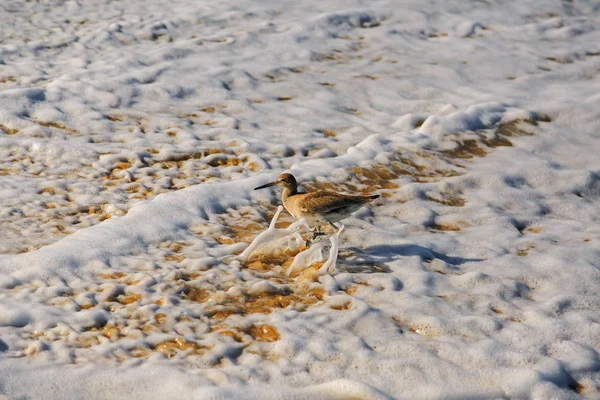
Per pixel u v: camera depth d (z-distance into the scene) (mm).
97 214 6895
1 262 5738
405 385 4629
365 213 7180
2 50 11281
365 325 5254
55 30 12438
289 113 9852
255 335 5094
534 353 5000
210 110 9781
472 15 14062
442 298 5680
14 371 4555
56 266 5750
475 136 9188
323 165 8133
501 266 6289
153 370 4625
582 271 6207
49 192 7258
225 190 7324
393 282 5832
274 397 4422
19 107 9117
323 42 12484
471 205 7547
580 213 7594
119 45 11898
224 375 4582
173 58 11430
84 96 9727
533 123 9656
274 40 12383
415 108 10227
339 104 10273
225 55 11672
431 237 6770
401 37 12906
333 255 5961
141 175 7789
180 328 5117
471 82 11148
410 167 8312
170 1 14305
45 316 5141
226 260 6117
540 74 11516
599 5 15055
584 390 4754
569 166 8680
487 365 4836
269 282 5695
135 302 5398
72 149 8195
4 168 7707
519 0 14984
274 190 7473
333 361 4840
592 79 11461
